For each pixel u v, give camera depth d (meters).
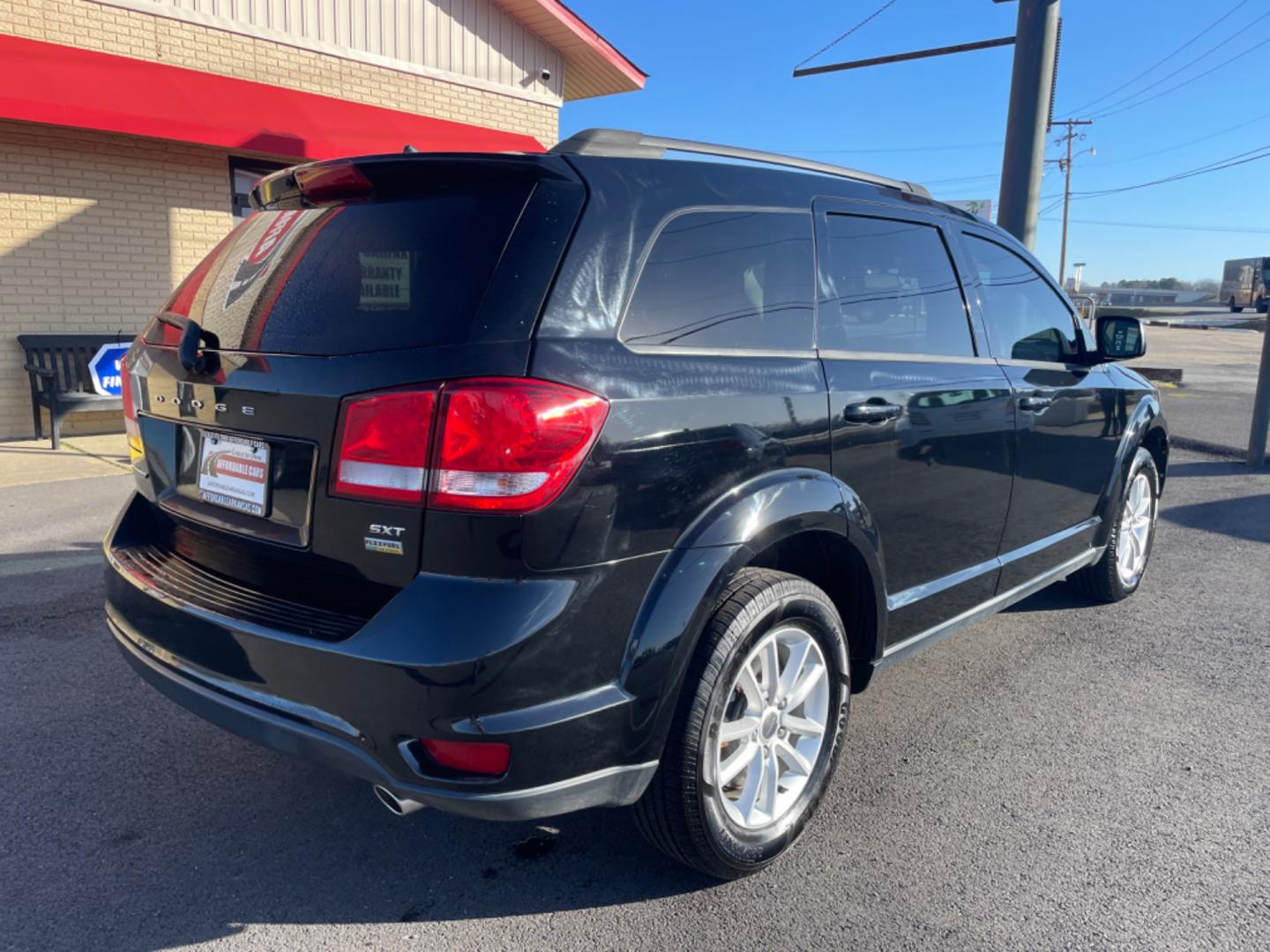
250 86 10.23
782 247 2.84
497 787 2.09
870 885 2.64
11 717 3.53
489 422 2.02
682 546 2.35
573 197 2.32
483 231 2.25
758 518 2.48
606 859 2.77
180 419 2.63
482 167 2.30
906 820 2.98
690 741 2.38
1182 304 114.62
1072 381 4.18
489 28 12.41
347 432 2.13
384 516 2.10
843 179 3.23
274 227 2.70
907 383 3.11
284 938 2.39
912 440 3.11
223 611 2.34
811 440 2.72
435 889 2.61
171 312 2.89
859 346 3.04
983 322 3.69
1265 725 3.66
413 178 2.41
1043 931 2.46
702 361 2.47
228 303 2.62
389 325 2.20
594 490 2.13
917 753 3.42
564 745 2.13
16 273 9.11
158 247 9.97
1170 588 5.37
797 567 3.00
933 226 3.56
